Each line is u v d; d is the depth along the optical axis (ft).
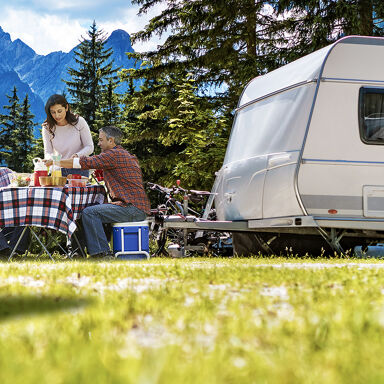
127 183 23.03
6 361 5.23
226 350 5.84
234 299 9.71
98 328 7.19
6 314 8.43
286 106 25.40
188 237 30.73
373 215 24.20
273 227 25.12
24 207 20.59
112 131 23.81
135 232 22.70
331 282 12.53
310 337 6.71
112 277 13.52
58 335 6.64
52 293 10.44
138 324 7.60
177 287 11.14
